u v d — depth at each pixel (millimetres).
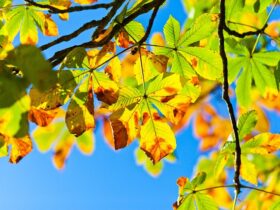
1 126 1082
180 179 1645
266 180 2393
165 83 1558
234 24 1958
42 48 1481
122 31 1674
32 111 1436
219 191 2377
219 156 1685
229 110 1575
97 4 1585
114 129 1541
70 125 1470
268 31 2375
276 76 1837
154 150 1562
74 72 1445
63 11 1592
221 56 1612
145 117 1562
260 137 1659
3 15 1837
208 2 2205
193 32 1665
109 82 1485
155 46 1663
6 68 1134
